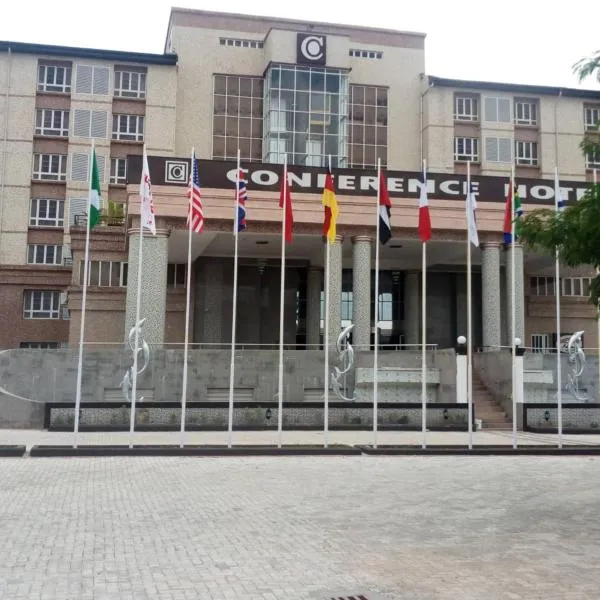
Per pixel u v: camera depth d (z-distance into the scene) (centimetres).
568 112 5116
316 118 4694
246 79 4844
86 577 766
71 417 2444
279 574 784
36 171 4591
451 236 3288
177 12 4831
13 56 4603
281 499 1278
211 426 2514
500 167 4988
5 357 2731
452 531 1014
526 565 828
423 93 5034
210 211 3086
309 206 3169
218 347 3947
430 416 2658
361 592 717
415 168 4975
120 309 3797
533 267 4053
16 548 893
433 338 4219
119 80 4700
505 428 2762
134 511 1146
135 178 3053
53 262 4547
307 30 4981
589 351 4241
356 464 1806
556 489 1413
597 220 1103
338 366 2905
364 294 3198
